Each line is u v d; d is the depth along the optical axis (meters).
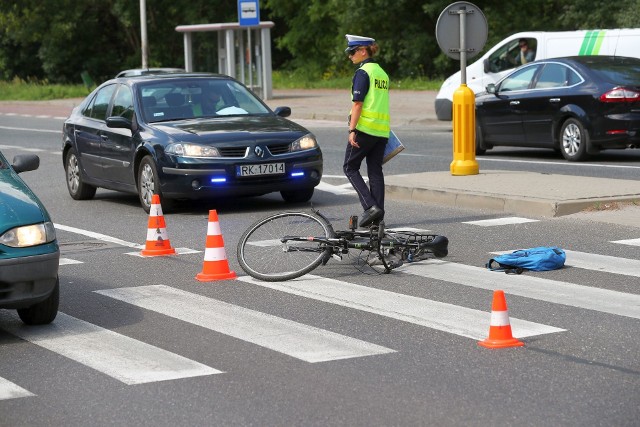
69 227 26.56
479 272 19.25
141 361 14.01
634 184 27.27
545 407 11.70
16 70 133.50
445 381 12.77
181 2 127.88
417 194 28.34
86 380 13.22
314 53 119.81
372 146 21.73
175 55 132.50
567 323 15.45
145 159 28.08
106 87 31.23
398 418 11.45
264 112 29.98
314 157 28.08
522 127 37.84
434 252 20.06
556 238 22.22
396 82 93.12
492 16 100.69
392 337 14.92
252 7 74.88
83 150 31.16
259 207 28.69
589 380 12.68
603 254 20.50
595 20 89.94
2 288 15.13
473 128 30.52
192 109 29.41
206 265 19.48
